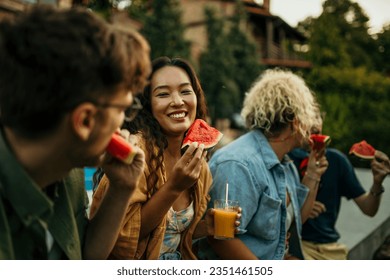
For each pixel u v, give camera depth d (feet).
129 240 6.51
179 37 73.61
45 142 3.85
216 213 7.77
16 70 3.60
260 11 102.01
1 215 3.76
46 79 3.57
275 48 106.32
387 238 16.61
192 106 7.98
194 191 7.81
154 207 6.69
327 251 11.44
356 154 12.28
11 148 3.90
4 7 30.32
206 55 80.64
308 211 10.30
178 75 7.86
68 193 4.93
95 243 5.19
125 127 7.55
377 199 11.74
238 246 8.36
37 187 3.91
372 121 53.67
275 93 9.14
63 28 3.60
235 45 84.28
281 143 9.37
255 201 8.57
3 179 3.84
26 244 4.13
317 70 67.87
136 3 68.33
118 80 3.84
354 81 60.13
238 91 81.56
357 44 113.09
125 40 3.90
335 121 52.54
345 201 18.95
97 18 3.83
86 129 3.84
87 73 3.64
